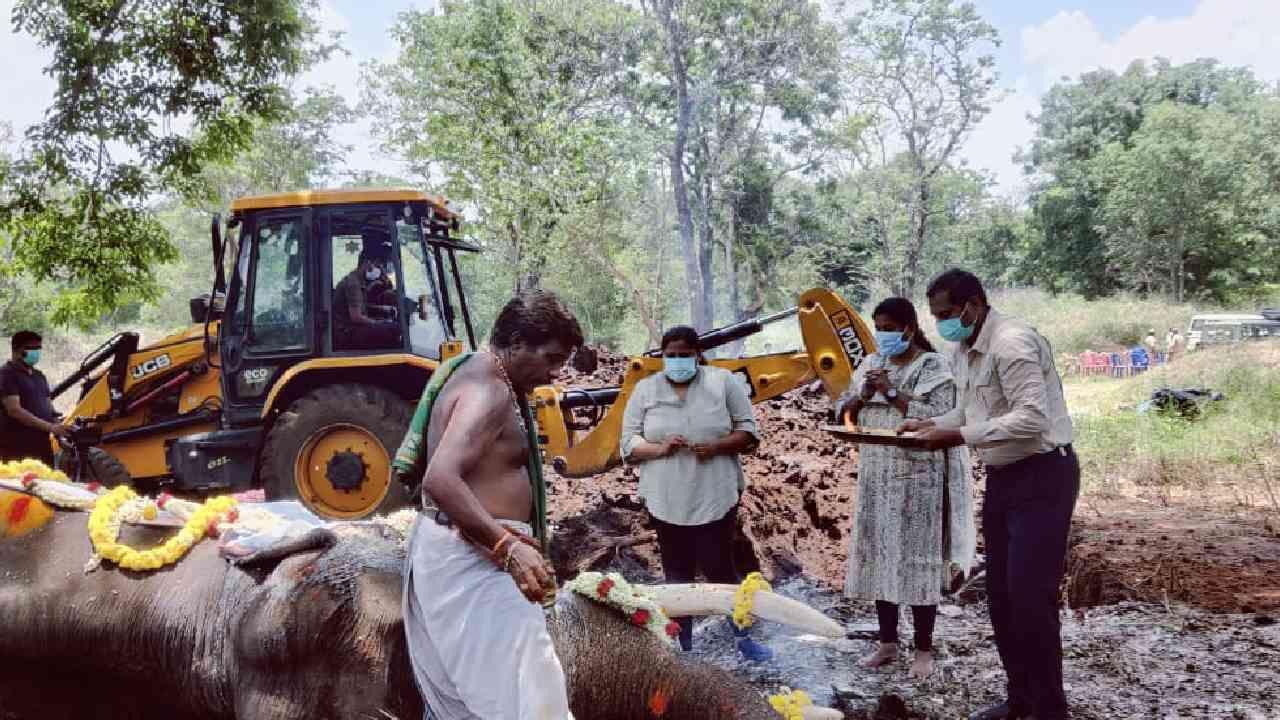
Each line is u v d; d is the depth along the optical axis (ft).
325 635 11.09
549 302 10.51
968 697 17.52
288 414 27.14
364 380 27.86
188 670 11.99
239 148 46.14
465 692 9.82
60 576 12.65
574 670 11.26
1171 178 175.32
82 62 41.37
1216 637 20.39
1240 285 174.60
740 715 11.02
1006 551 16.17
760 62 129.70
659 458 18.86
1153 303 147.74
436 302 28.55
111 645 12.28
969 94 144.46
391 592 11.28
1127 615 22.21
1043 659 15.40
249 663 11.37
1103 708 16.71
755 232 155.22
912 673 18.54
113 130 42.09
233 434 27.81
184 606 12.11
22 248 43.62
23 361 28.07
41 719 12.80
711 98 128.06
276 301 28.22
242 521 12.92
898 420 18.70
